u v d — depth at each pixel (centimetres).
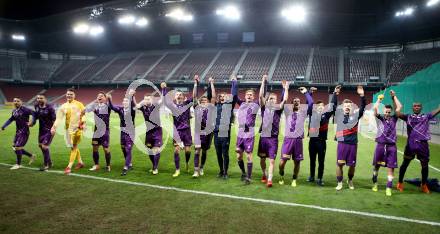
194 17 3341
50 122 704
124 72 4175
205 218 431
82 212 443
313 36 3594
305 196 549
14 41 4291
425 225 427
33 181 600
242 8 2961
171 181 632
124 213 443
